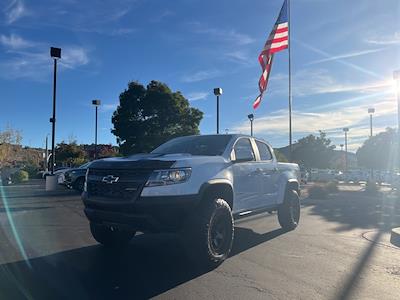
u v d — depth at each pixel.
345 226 10.55
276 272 6.16
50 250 7.44
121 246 7.72
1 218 11.45
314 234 9.28
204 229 6.15
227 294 5.18
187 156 6.66
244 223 10.84
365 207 15.60
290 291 5.31
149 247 7.80
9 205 14.93
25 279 5.72
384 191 25.52
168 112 30.42
